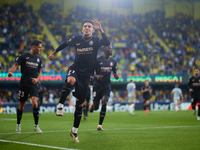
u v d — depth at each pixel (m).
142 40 40.09
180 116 17.83
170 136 7.73
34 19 36.69
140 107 28.08
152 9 45.12
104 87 9.98
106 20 41.75
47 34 36.62
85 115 14.95
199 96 14.11
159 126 10.83
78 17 40.53
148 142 6.65
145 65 36.25
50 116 17.75
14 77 25.28
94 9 42.59
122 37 39.72
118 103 26.78
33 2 38.72
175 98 24.36
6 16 35.25
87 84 6.68
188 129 9.56
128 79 29.64
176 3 46.22
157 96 33.16
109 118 16.06
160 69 36.50
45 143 6.41
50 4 40.00
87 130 9.30
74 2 41.62
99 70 10.04
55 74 26.86
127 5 44.22
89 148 5.80
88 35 6.57
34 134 8.07
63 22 38.97
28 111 22.89
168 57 38.62
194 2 47.03
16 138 7.20
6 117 16.36
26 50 33.00
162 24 43.91
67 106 24.33
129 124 11.85
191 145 6.24
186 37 43.25
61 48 6.90
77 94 6.66
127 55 36.94
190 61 39.16
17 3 37.38
